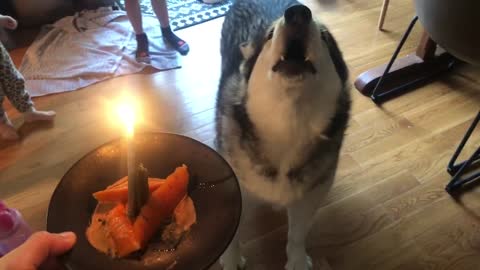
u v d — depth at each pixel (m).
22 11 2.54
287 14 0.92
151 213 0.77
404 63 2.16
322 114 1.07
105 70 2.27
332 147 1.17
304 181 1.19
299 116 1.05
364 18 2.62
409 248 1.51
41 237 0.69
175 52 2.41
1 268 0.65
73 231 0.76
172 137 0.90
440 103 2.06
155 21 2.63
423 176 1.74
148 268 0.72
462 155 1.80
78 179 0.83
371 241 1.53
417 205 1.64
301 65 0.96
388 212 1.62
